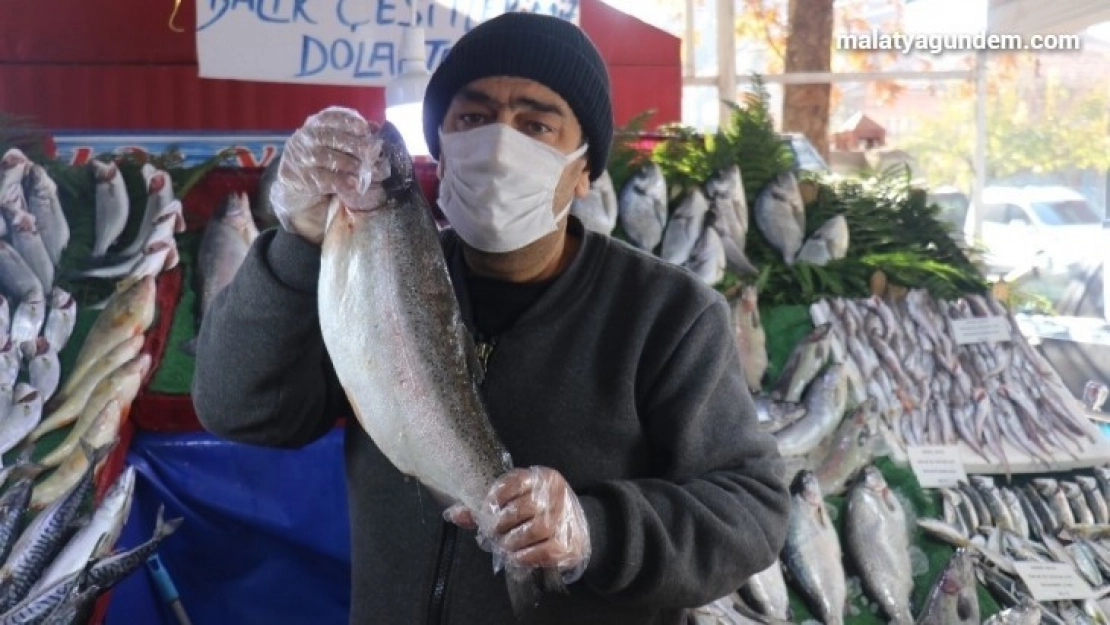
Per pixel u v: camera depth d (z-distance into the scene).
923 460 3.22
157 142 5.17
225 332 1.63
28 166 3.18
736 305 3.39
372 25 4.45
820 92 9.02
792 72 9.34
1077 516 3.22
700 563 1.60
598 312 1.74
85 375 2.80
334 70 4.43
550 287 1.75
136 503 2.74
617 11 6.23
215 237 3.19
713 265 3.44
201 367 1.71
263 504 2.78
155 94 5.92
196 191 3.39
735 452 1.76
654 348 1.73
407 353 1.46
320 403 1.80
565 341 1.72
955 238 3.98
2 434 2.66
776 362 3.41
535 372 1.70
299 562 2.82
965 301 3.70
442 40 4.71
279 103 6.04
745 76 8.22
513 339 1.71
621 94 6.29
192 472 2.78
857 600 2.92
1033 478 3.34
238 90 5.97
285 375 1.68
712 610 2.72
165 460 2.78
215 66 4.33
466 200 1.67
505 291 1.78
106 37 5.85
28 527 2.26
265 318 1.58
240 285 1.61
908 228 3.96
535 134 1.71
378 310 1.46
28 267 3.06
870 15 14.59
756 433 1.81
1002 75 15.77
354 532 1.77
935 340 3.55
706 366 1.74
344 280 1.46
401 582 1.68
